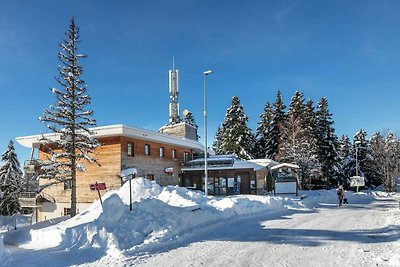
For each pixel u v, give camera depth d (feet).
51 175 81.56
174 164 125.49
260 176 127.54
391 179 187.52
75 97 81.92
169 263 28.12
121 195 63.05
